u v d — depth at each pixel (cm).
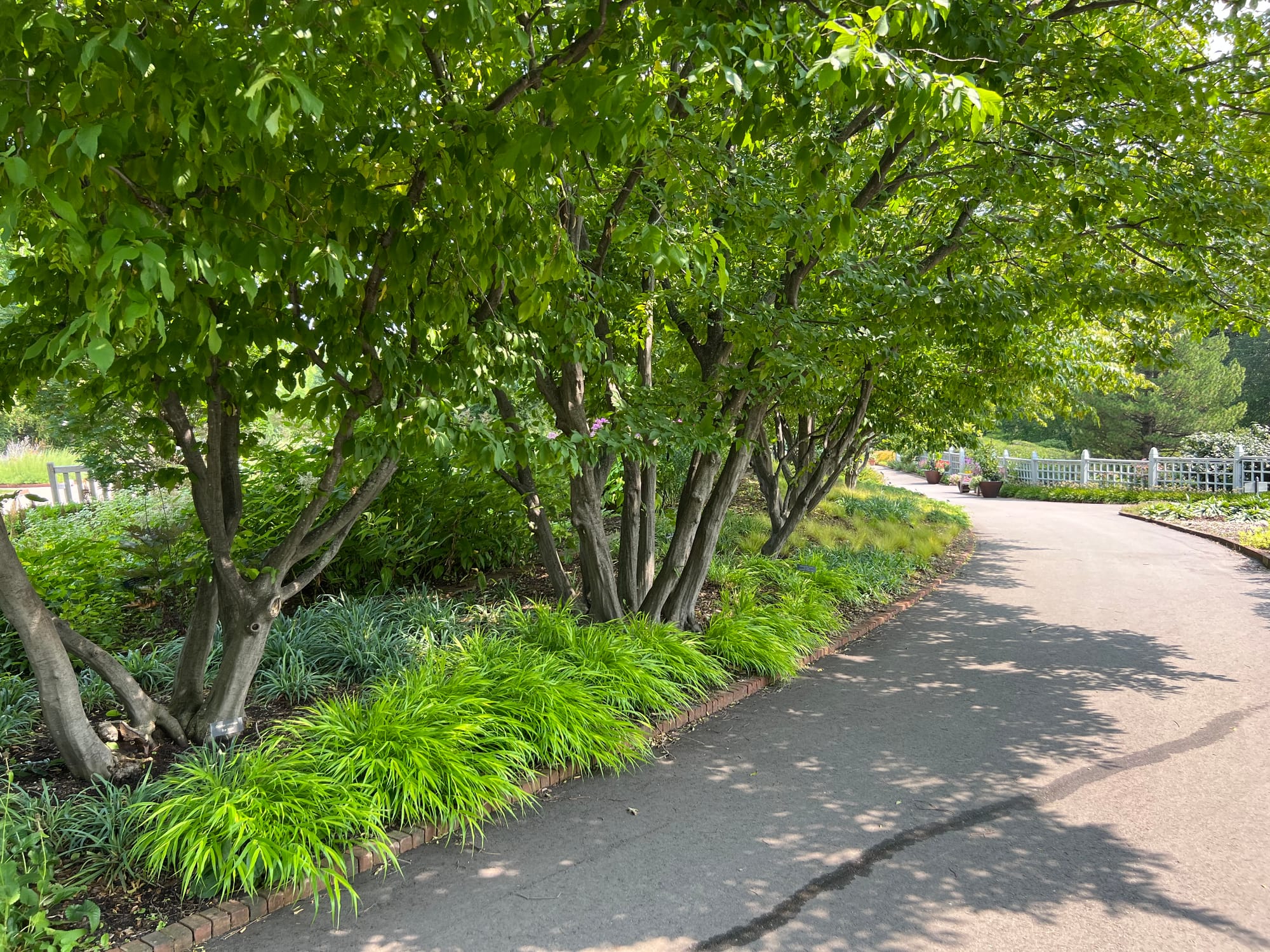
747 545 1005
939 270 686
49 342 245
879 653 671
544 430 538
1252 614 794
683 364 800
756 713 521
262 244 261
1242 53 559
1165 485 2128
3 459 1750
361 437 396
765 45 264
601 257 526
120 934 277
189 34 245
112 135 219
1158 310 705
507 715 428
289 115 228
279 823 315
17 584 340
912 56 411
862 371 765
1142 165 547
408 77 304
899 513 1486
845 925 289
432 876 325
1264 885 314
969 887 314
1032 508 2023
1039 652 669
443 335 394
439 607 639
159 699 491
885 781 415
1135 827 362
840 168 355
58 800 345
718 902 304
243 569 443
